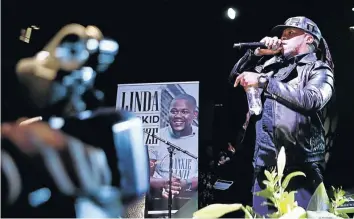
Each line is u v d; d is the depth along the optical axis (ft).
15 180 5.10
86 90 7.05
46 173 5.16
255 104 7.25
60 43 7.40
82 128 5.54
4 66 6.84
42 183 5.14
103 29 7.72
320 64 7.16
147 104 7.11
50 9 7.61
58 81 6.93
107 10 7.77
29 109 6.29
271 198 2.06
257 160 7.09
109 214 5.13
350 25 7.18
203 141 7.23
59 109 6.54
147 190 5.93
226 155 7.18
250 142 7.18
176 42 7.71
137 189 5.50
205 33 7.61
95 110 6.10
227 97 7.39
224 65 7.53
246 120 7.25
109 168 5.30
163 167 6.87
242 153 7.17
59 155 5.24
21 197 5.05
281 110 7.12
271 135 7.09
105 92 7.27
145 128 7.01
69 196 5.07
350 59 7.11
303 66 7.19
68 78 7.02
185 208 6.73
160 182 6.79
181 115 7.05
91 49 7.44
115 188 5.26
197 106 7.06
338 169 6.93
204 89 7.47
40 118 5.87
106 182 5.23
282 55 7.31
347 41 7.17
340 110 7.07
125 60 7.61
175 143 6.97
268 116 7.16
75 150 5.28
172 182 6.82
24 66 6.88
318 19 7.28
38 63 6.99
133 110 7.09
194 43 7.63
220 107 7.36
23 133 5.36
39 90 6.67
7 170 5.15
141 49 7.66
